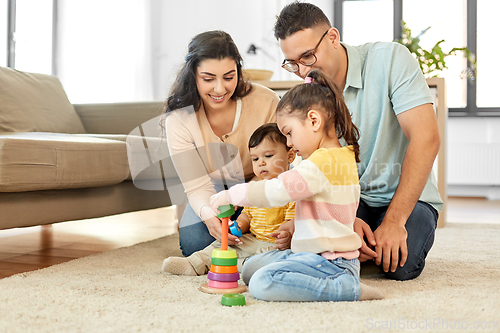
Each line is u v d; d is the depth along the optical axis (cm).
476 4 416
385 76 122
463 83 427
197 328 74
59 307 86
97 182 144
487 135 418
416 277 116
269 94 126
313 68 121
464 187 429
